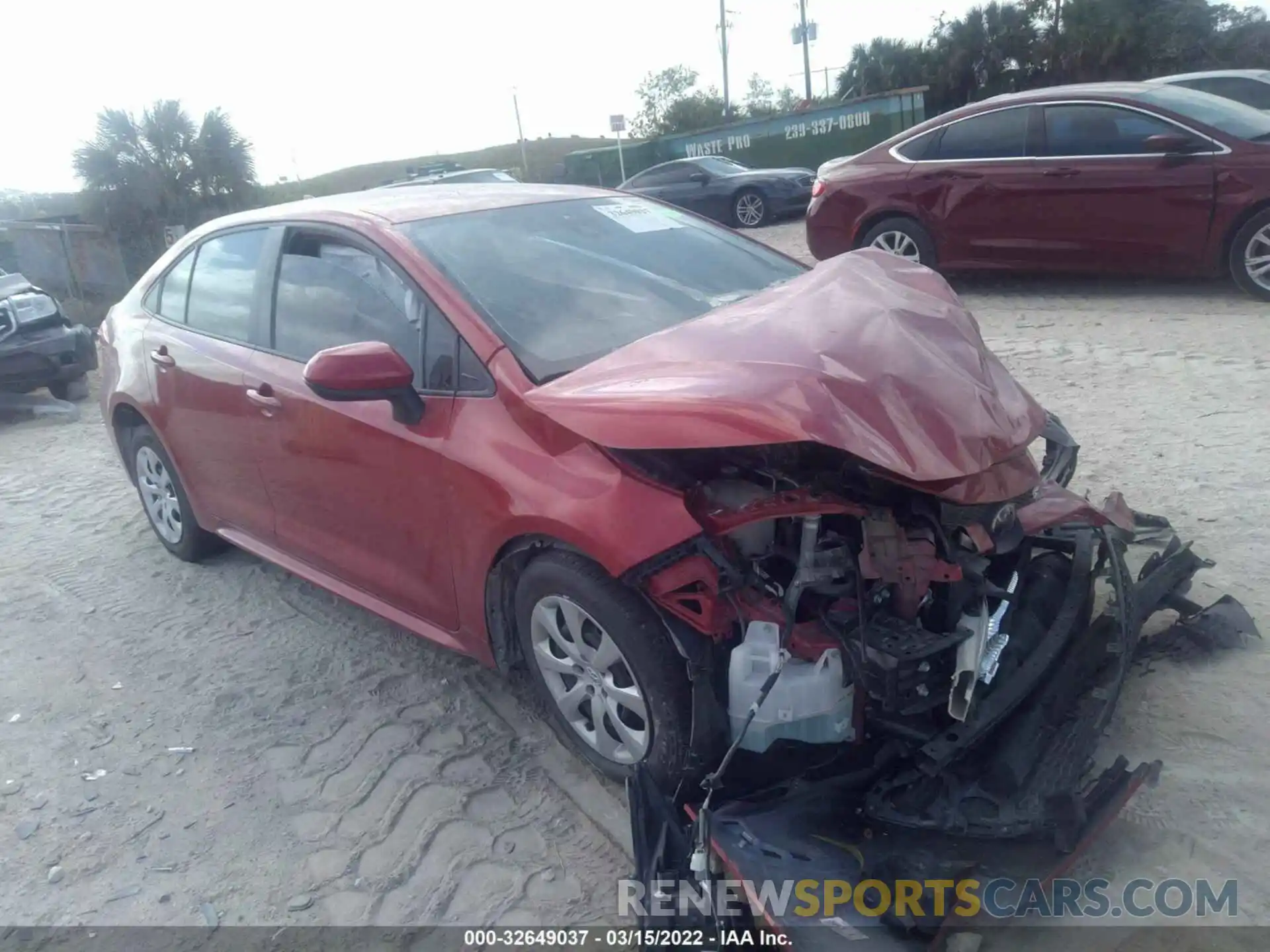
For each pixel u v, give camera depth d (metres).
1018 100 8.74
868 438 2.62
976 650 2.66
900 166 9.20
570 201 4.28
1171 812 2.89
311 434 3.80
